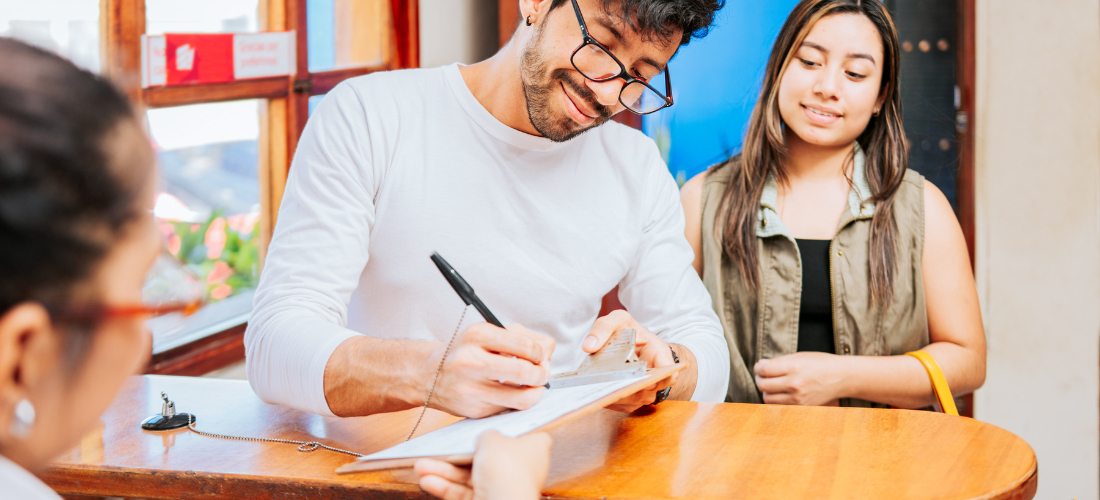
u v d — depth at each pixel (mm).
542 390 824
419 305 1178
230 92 2023
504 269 1187
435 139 1172
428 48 2654
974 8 2266
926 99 2326
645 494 720
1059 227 2369
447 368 805
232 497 792
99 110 396
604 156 1284
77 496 881
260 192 2244
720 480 748
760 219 1582
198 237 1991
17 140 362
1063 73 2299
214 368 1993
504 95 1148
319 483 769
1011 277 2416
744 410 966
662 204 1323
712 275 1609
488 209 1182
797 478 749
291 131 2266
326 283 1023
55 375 402
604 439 873
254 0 2133
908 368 1429
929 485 725
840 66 1476
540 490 668
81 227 384
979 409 2480
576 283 1225
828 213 1574
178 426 932
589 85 989
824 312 1567
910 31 2311
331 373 877
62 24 1522
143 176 421
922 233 1528
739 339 1616
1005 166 2367
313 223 1056
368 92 1168
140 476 805
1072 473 2465
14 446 407
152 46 1762
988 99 2336
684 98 2506
